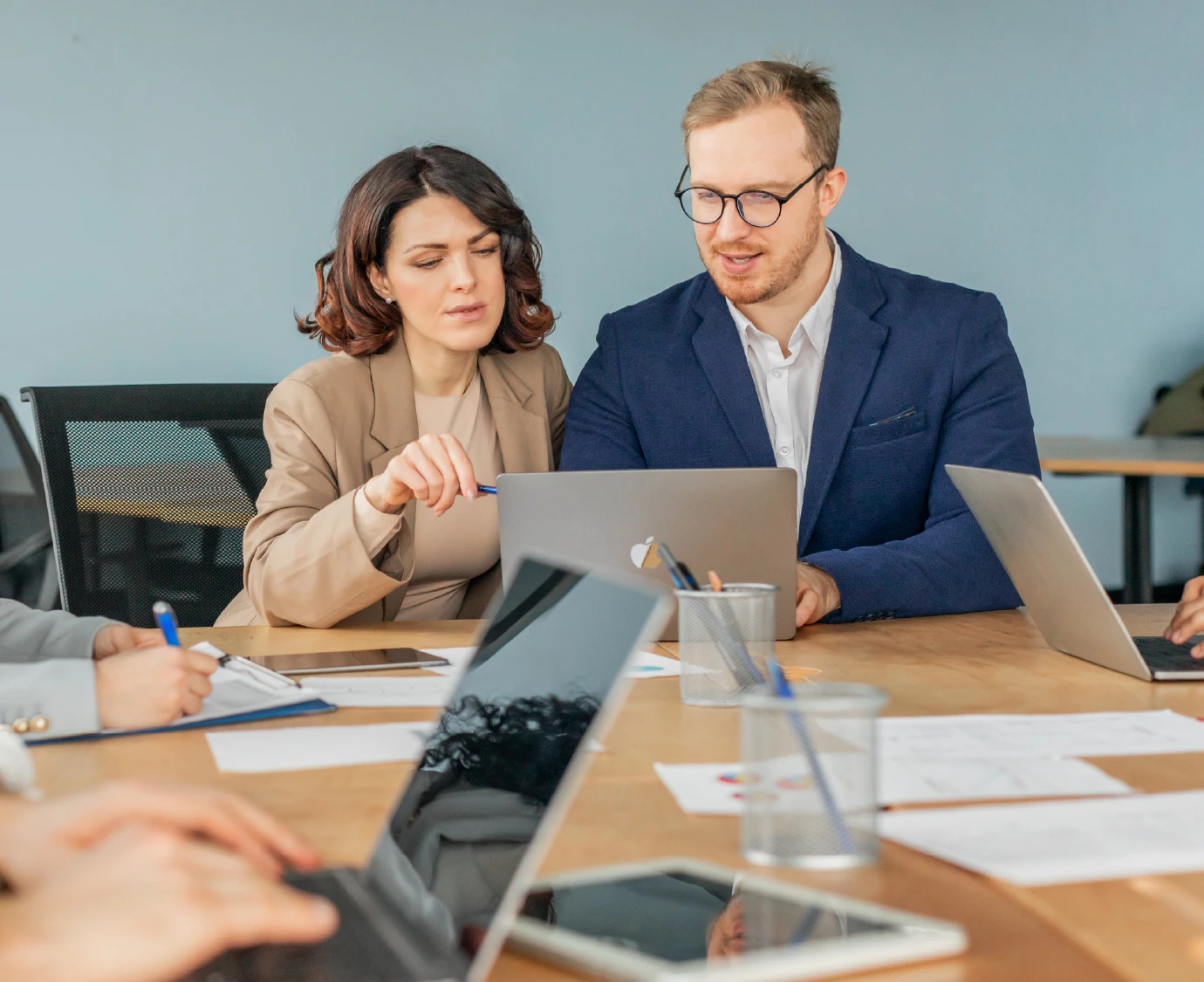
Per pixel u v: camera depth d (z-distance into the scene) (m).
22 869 0.53
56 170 4.48
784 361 2.07
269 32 4.62
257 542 1.71
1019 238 5.32
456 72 4.80
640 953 0.52
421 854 0.59
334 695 1.13
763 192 1.90
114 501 1.94
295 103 4.66
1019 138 5.28
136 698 0.97
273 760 0.89
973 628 1.55
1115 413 5.47
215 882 0.44
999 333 2.02
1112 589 5.41
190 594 1.96
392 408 1.92
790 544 1.42
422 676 1.24
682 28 4.96
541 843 0.52
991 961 0.52
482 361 2.07
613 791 0.80
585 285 4.98
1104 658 1.23
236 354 4.67
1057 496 5.40
